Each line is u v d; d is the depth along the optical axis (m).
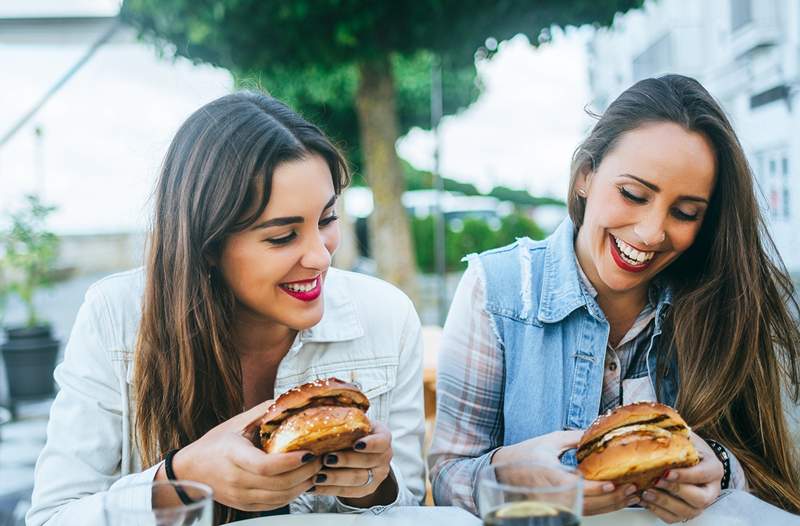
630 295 1.76
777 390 1.69
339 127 11.54
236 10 5.32
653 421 1.24
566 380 1.78
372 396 1.78
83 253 13.21
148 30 5.43
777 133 3.54
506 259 1.88
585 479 1.22
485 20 5.46
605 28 5.29
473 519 1.33
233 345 1.58
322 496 1.61
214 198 1.45
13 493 3.86
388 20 5.57
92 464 1.58
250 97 1.55
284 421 1.21
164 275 1.56
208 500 1.01
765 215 1.71
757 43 3.61
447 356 1.84
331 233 1.54
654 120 1.51
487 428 1.86
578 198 1.75
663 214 1.50
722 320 1.66
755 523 1.29
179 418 1.57
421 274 15.64
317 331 1.76
